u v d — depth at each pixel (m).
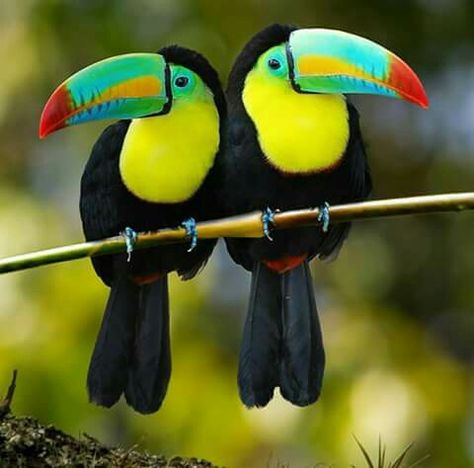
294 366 11.43
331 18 18.59
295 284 11.58
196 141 11.14
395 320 17.62
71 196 17.66
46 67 18.03
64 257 9.91
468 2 19.06
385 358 16.97
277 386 11.47
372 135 18.77
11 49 18.08
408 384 16.52
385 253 18.50
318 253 12.01
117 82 10.88
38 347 15.95
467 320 18.56
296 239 11.38
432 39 19.02
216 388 16.33
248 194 11.31
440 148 18.83
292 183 11.25
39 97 18.02
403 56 18.98
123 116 10.95
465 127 18.88
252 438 15.94
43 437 9.75
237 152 11.23
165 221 11.41
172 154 11.13
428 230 18.77
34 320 16.08
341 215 9.91
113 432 16.09
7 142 17.98
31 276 16.33
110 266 11.86
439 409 16.47
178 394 16.25
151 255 11.45
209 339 16.77
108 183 11.42
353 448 15.79
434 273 18.72
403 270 18.62
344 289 18.08
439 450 16.25
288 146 11.13
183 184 11.20
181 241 10.77
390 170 18.83
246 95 11.27
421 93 10.82
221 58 17.91
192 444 16.00
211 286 16.92
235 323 17.25
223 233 10.77
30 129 18.03
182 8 18.03
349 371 16.70
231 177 11.29
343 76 10.98
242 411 16.12
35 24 18.09
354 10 18.66
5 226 16.64
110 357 11.47
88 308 16.14
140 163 11.16
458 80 19.00
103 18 18.06
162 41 18.02
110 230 11.60
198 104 11.16
